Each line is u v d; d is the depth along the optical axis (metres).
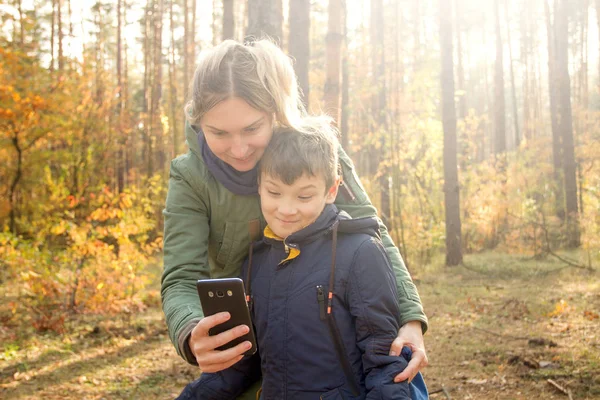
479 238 16.89
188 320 1.67
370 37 23.78
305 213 1.79
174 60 26.91
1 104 13.53
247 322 1.56
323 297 1.74
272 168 1.77
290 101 1.79
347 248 1.78
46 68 14.69
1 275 8.92
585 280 10.53
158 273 11.65
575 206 15.52
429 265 13.66
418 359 1.71
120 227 8.74
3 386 5.48
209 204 1.93
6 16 14.43
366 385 1.70
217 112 1.69
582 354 5.67
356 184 2.13
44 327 7.45
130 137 25.72
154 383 5.62
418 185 15.00
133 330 7.63
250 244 1.95
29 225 11.87
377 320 1.71
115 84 22.08
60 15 27.56
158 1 29.47
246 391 2.04
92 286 8.39
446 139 13.66
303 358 1.74
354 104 17.66
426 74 15.46
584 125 21.97
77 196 11.16
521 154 21.30
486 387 5.05
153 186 16.83
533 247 14.73
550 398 4.69
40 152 14.73
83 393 5.32
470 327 7.26
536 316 7.66
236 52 1.72
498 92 26.16
